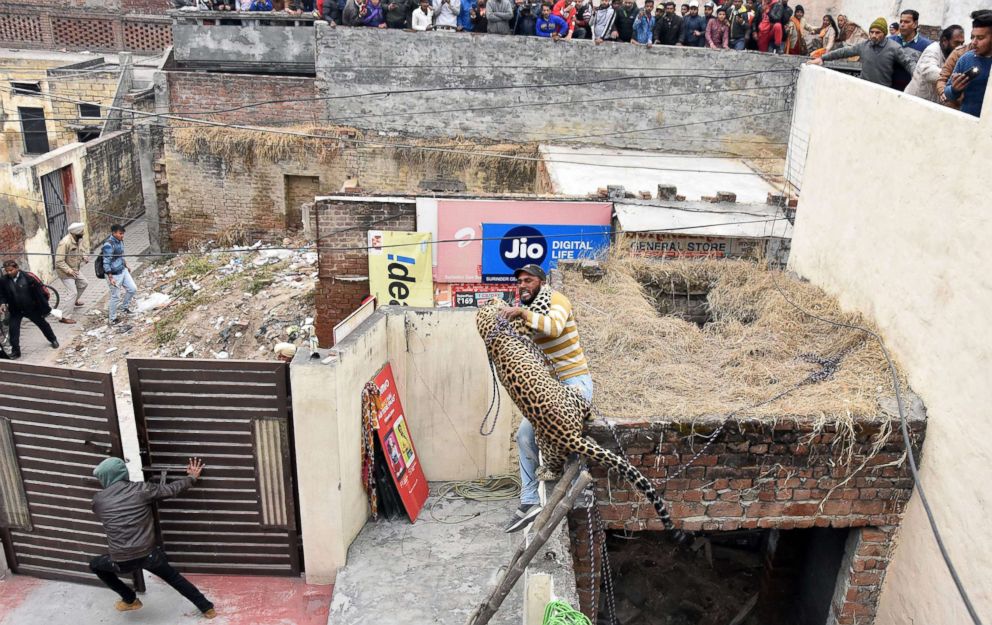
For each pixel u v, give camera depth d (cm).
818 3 2064
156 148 1873
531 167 1800
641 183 1545
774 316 780
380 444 783
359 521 787
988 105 548
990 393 532
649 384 655
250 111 1816
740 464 607
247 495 737
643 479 550
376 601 700
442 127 1822
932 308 611
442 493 859
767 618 841
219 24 1858
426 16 1798
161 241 1955
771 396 631
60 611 718
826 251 815
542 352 612
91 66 2509
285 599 735
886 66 1056
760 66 1772
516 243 1352
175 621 705
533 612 513
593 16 1817
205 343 1541
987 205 546
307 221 1403
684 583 938
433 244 1358
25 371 684
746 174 1664
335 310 1414
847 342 704
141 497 664
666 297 921
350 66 1777
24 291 1487
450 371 839
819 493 618
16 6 2784
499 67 1775
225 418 710
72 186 1939
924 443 604
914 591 609
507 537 787
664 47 1761
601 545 628
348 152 1806
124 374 1463
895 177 676
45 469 720
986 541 529
